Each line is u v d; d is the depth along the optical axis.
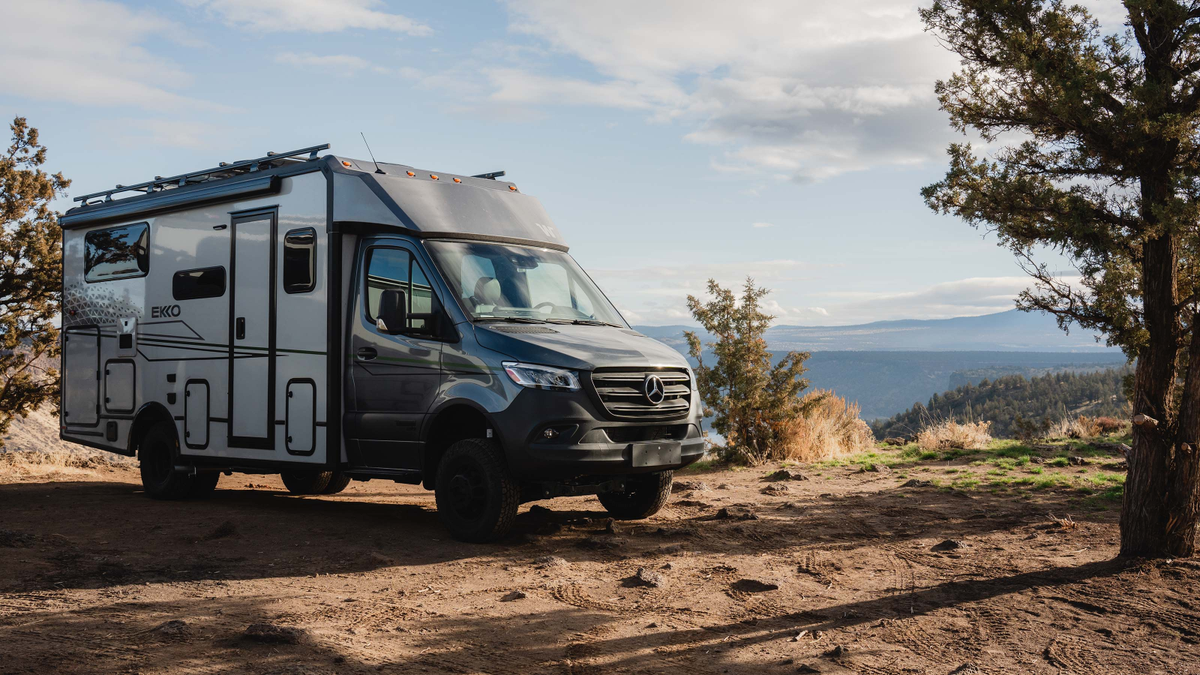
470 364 7.84
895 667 4.78
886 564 7.20
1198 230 6.21
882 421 55.81
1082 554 7.30
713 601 6.11
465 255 8.52
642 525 8.96
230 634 5.12
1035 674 4.67
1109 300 6.63
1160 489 6.88
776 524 8.97
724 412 15.23
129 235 11.02
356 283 8.70
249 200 9.54
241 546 7.88
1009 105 7.04
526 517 9.34
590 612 5.82
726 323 15.26
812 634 5.36
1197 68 6.64
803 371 15.21
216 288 9.84
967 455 15.21
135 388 10.85
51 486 12.24
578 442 7.48
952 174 7.29
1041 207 6.75
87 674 4.39
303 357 8.91
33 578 6.55
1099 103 6.46
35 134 14.23
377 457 8.48
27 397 14.05
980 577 6.70
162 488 10.57
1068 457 13.88
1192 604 5.84
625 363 7.84
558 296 8.90
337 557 7.46
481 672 4.63
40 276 13.62
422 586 6.46
